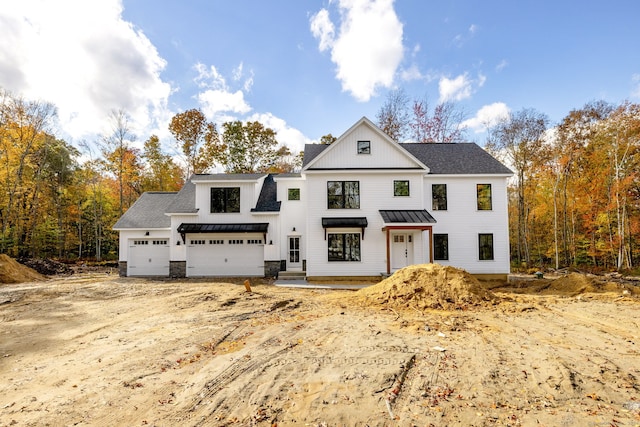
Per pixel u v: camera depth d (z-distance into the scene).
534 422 4.15
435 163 19.08
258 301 11.92
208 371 5.90
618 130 24.50
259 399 4.82
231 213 19.92
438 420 4.21
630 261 25.33
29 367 6.30
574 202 28.53
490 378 5.36
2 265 17.36
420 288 11.48
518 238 30.02
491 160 19.22
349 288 15.51
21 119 27.08
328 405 4.61
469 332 7.95
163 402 4.85
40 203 31.23
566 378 5.31
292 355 6.50
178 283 16.88
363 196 17.72
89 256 35.12
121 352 7.03
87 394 5.13
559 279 15.17
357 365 5.92
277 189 20.78
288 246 20.20
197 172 38.78
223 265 19.61
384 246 17.47
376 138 18.00
